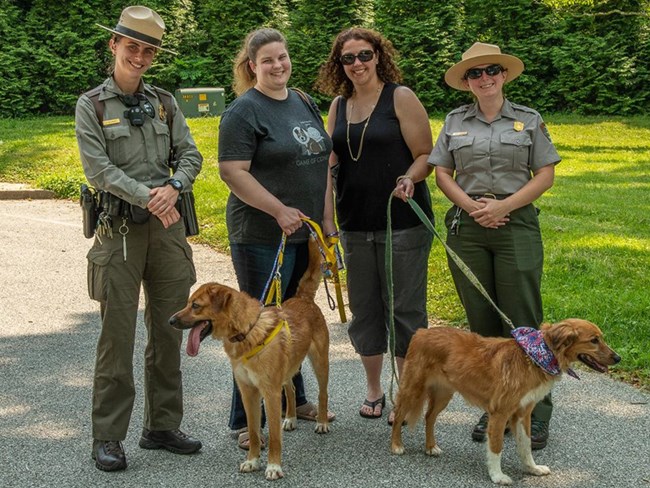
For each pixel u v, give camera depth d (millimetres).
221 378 5957
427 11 22594
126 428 4562
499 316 5043
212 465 4609
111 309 4441
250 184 4637
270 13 22938
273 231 4863
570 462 4613
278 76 4742
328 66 5281
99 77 21859
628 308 7156
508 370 4289
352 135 5141
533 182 4742
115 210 4395
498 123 4812
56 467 4547
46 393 5656
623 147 18297
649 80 22188
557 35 22703
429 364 4609
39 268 9086
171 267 4598
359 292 5301
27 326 7199
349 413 5387
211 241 10320
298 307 4879
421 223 5184
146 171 4504
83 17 21812
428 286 8188
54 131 17922
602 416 5262
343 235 5332
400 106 5062
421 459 4676
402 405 4676
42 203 12617
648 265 8711
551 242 9711
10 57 20625
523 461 4473
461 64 4777
